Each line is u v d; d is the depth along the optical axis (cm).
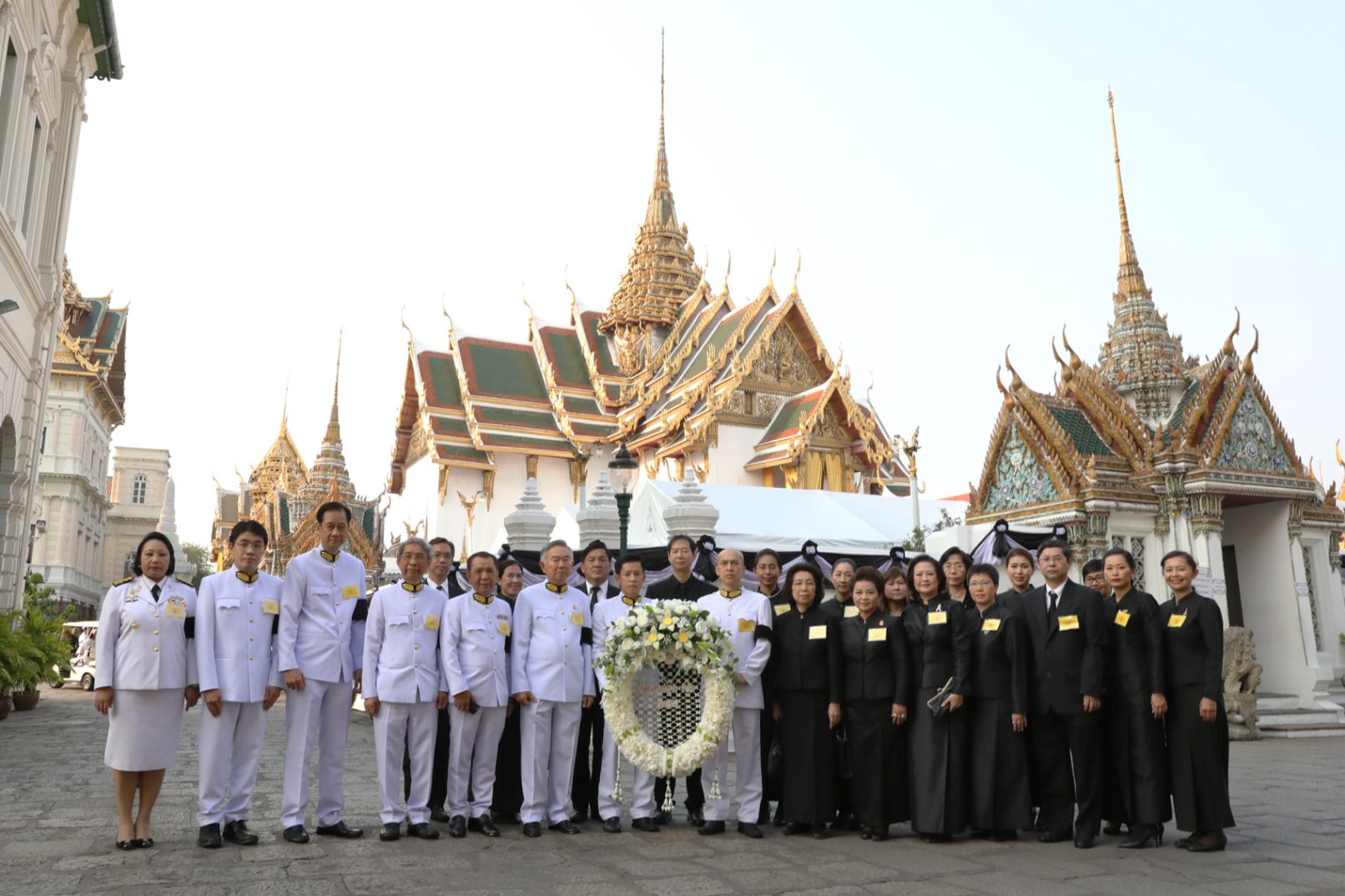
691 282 5666
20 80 2014
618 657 791
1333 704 1614
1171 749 754
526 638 826
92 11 2472
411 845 737
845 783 850
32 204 2309
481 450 5066
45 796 969
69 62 2531
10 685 1917
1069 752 797
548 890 592
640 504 2091
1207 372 1650
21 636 2002
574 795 883
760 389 4800
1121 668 779
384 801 765
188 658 746
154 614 730
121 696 720
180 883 602
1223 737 739
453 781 787
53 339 2527
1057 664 788
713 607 861
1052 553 813
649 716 823
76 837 756
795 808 797
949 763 772
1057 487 1550
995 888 608
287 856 690
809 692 816
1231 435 1616
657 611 796
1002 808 773
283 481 8150
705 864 674
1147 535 1585
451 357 5506
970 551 1462
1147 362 1792
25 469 2353
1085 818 757
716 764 824
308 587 789
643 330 5438
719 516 1964
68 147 2520
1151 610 774
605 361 5491
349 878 620
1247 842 756
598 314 5656
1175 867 674
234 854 695
